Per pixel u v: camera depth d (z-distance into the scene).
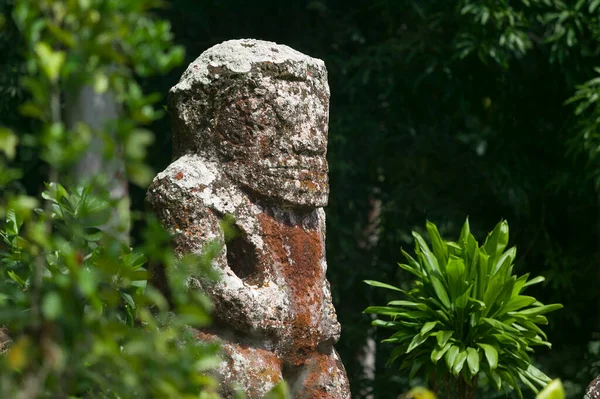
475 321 8.48
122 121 3.50
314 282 7.46
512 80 16.16
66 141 3.37
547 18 15.13
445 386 8.76
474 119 15.76
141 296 3.75
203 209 7.05
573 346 16.62
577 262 16.28
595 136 14.16
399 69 15.91
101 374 3.78
